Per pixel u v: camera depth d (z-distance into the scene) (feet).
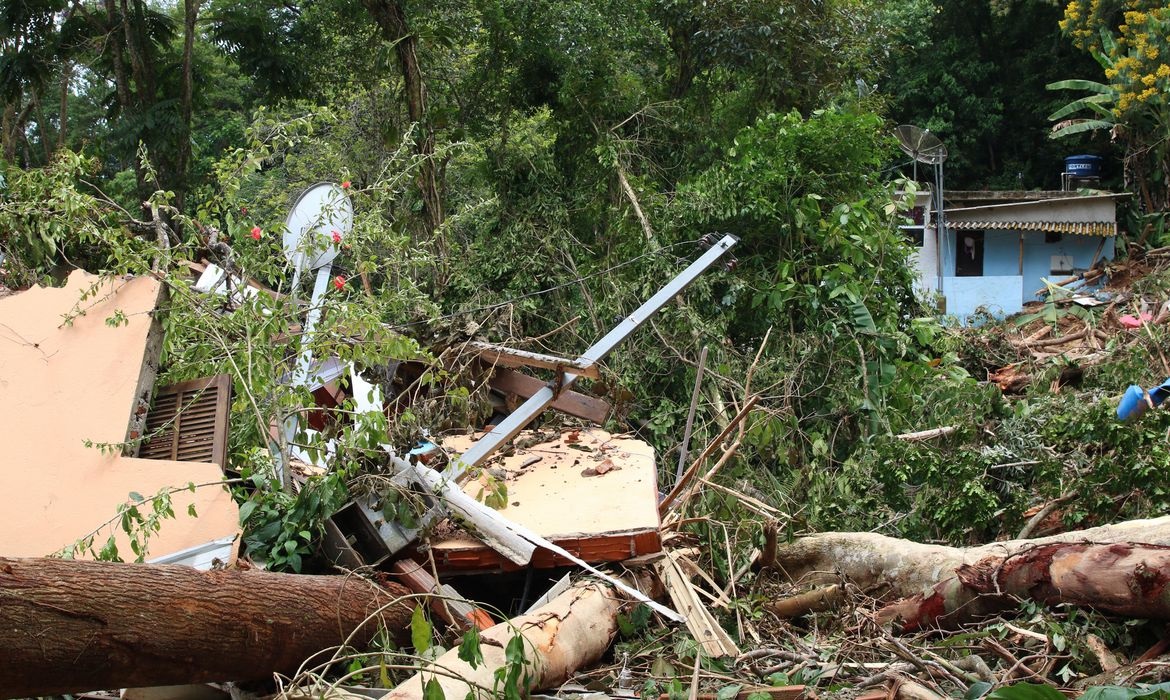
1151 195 74.02
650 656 14.06
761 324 31.07
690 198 31.94
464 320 22.80
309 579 12.71
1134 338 41.50
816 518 22.59
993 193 72.23
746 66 42.11
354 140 47.06
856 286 29.01
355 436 15.11
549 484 18.61
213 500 14.35
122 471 14.38
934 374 32.22
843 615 16.53
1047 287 65.16
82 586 9.64
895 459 22.89
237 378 15.21
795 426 26.89
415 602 13.75
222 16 46.39
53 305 15.40
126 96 46.88
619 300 31.14
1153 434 20.03
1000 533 21.58
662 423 28.48
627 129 40.47
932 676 12.91
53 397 14.76
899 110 91.20
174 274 15.75
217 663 10.92
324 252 19.45
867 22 45.11
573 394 22.29
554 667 12.64
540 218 36.76
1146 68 70.38
